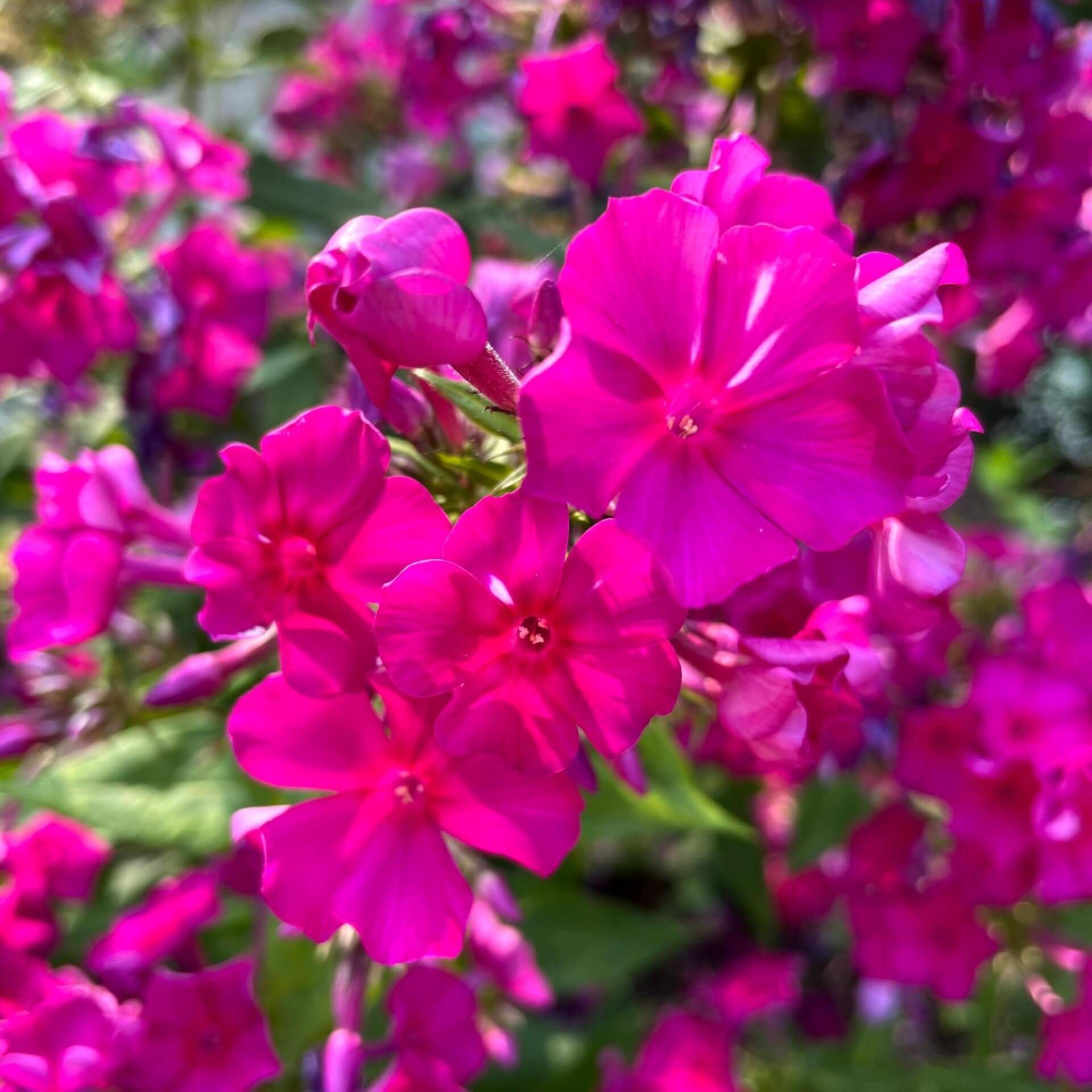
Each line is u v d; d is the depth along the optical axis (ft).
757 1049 0.85
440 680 0.36
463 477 0.43
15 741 0.59
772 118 0.73
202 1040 0.49
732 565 0.36
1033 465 1.28
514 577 0.36
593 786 0.40
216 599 0.39
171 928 0.53
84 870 0.60
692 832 0.93
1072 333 0.80
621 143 0.74
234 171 0.74
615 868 0.98
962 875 0.61
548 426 0.34
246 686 0.58
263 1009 0.53
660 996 0.93
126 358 0.76
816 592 0.43
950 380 0.36
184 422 0.78
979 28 0.61
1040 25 0.62
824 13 0.63
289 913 0.39
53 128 0.64
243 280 0.70
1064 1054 0.65
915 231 0.67
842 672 0.40
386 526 0.38
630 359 0.36
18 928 0.57
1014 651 0.63
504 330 0.52
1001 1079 0.74
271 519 0.38
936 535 0.38
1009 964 0.69
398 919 0.40
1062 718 0.58
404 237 0.36
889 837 0.67
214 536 0.38
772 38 0.71
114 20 0.87
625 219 0.35
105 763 0.57
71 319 0.65
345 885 0.40
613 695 0.37
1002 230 0.64
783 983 0.77
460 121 0.91
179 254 0.68
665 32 0.71
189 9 0.92
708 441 0.37
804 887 0.87
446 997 0.49
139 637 0.61
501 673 0.37
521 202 0.91
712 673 0.41
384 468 0.38
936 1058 0.83
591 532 0.35
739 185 0.38
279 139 1.13
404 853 0.40
